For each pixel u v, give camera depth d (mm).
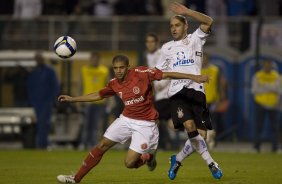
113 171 44062
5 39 75562
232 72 75250
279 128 71688
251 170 45094
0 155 58938
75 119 71188
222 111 69938
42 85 68688
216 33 75875
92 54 67562
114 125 35844
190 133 37750
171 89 38969
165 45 39312
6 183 37781
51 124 70938
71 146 73812
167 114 54688
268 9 84250
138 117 35594
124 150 67938
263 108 69312
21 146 72312
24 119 69438
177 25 38812
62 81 72750
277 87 69125
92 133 68188
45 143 69312
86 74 67688
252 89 69688
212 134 60250
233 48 75438
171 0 83062
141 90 35344
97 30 75125
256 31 74438
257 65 73188
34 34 75500
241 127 73438
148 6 83062
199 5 83062
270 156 59656
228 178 39750
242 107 74125
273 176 41000
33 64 72500
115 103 70062
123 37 74750
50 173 43312
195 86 38719
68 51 37906
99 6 82812
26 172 43906
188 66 38594
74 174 36906
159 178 39906
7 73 72375
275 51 73750
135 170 44688
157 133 36031
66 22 75438
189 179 39250
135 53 74562
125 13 82812
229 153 63906
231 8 83812
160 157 56844
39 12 82938
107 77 68125
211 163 37500
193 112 38750
